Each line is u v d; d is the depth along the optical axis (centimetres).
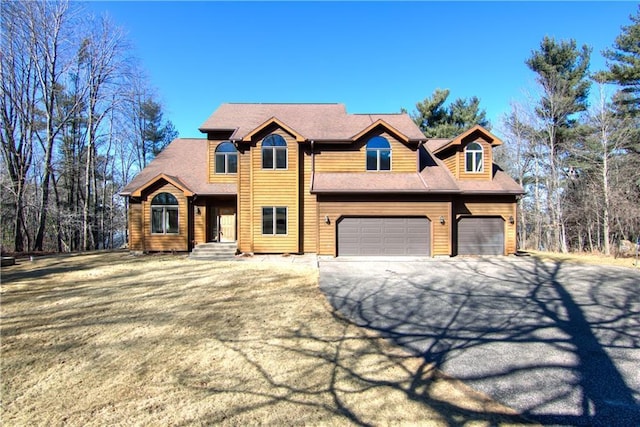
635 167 2195
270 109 2133
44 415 400
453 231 1700
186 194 1817
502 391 445
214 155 1930
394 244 1639
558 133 2659
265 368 512
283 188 1736
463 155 1780
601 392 443
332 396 432
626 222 2095
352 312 791
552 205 2706
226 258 1645
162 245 1842
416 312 794
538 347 594
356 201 1638
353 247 1638
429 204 1645
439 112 3425
